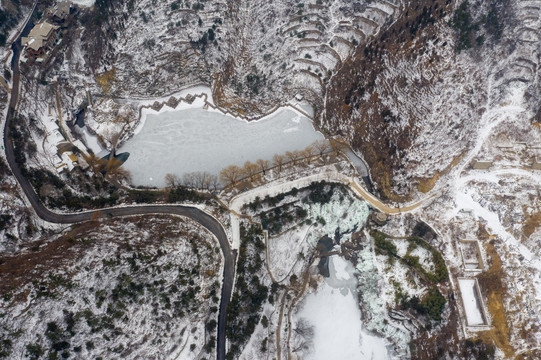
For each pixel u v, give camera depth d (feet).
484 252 287.07
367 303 287.69
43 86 370.94
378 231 310.86
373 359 272.10
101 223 292.61
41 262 244.63
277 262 299.79
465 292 279.49
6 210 277.64
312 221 318.04
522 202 299.79
